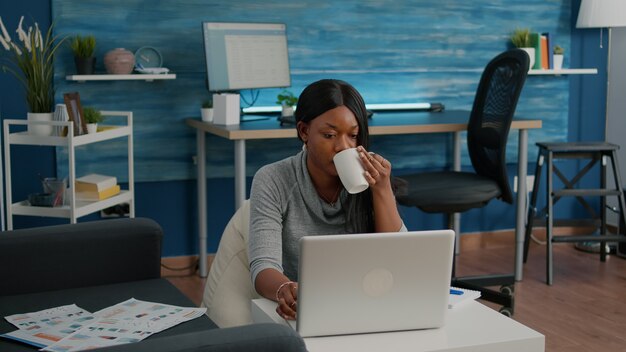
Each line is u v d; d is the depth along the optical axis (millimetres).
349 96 1873
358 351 1545
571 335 3389
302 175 1970
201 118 4188
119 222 2572
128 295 2396
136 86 4133
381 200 1908
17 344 1972
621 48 4934
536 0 4781
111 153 4125
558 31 4863
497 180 3648
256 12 4266
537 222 4617
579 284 4133
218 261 2311
